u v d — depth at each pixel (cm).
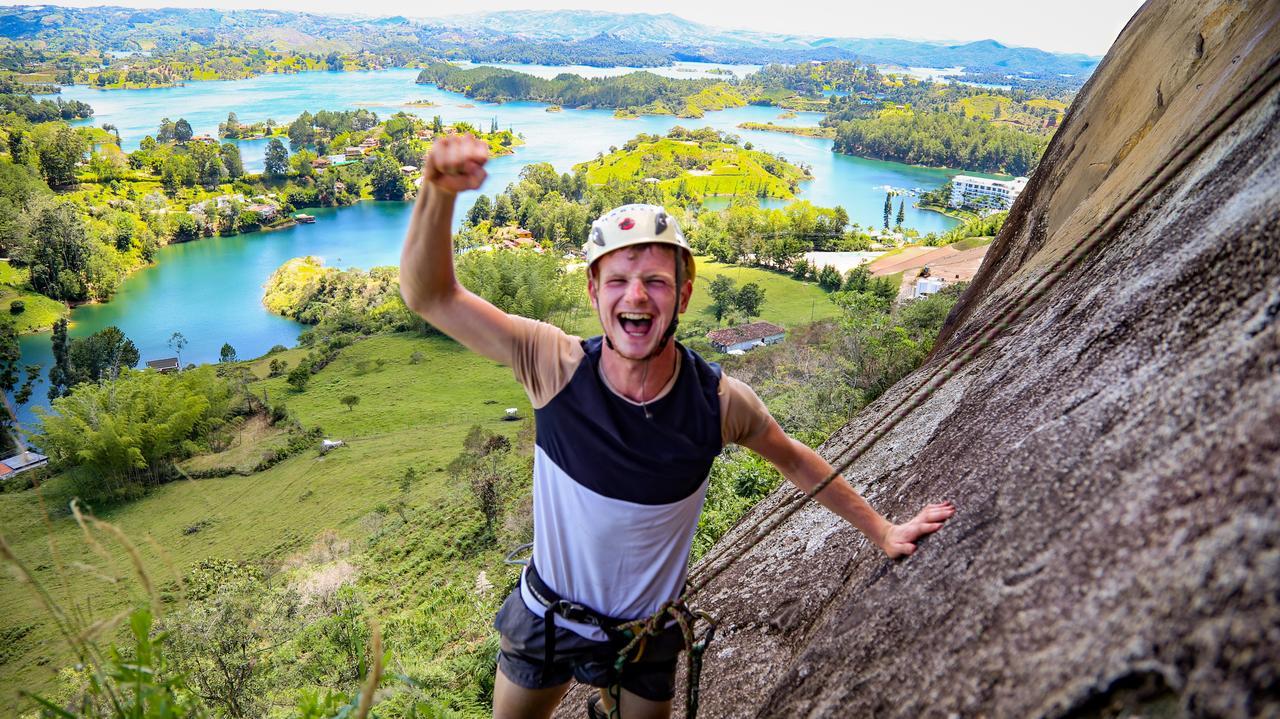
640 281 172
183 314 12044
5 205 13425
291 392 7844
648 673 213
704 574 380
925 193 19950
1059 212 625
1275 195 164
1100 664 106
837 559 275
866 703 162
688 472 189
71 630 173
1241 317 147
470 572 3628
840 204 19712
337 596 2795
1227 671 89
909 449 312
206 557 4628
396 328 9544
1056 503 156
